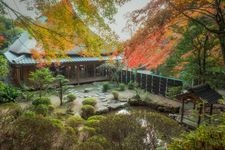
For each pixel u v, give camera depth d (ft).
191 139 5.49
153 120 11.03
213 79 29.30
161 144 10.05
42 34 16.88
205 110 29.71
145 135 10.66
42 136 10.71
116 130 11.23
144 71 63.98
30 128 10.70
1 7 15.44
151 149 10.18
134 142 10.55
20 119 11.00
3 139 10.39
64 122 27.63
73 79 70.90
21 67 58.34
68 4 15.34
